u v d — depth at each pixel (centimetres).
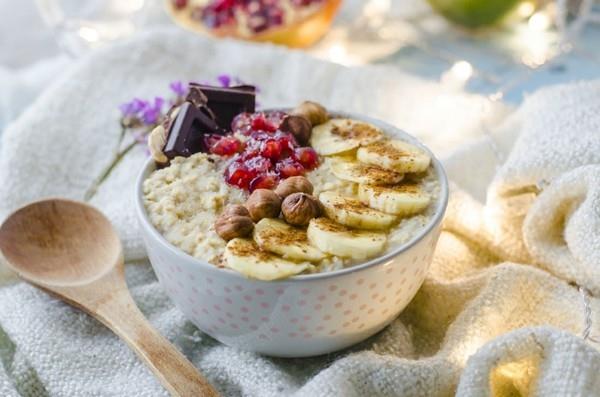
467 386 46
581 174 53
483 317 51
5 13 97
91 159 65
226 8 82
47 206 56
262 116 54
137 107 63
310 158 52
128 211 58
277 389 48
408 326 53
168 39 74
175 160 52
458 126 67
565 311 52
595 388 45
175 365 48
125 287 53
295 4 81
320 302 46
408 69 81
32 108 68
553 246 54
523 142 58
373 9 88
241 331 48
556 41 83
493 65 81
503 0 81
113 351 51
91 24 91
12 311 53
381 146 52
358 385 47
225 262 46
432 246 49
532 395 46
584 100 60
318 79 71
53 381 50
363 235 47
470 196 58
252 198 48
